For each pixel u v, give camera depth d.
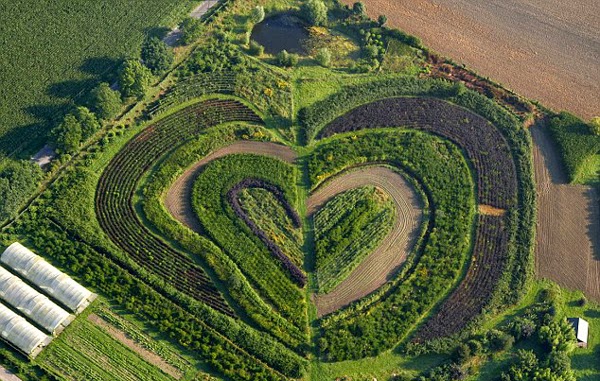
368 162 85.81
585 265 80.00
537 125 91.25
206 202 80.19
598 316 76.38
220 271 75.56
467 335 73.38
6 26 93.00
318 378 70.06
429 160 86.06
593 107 93.88
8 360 67.94
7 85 87.75
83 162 81.75
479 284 77.00
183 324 71.69
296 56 93.31
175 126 85.75
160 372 69.06
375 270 77.69
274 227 79.56
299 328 72.81
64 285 71.62
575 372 71.88
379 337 72.50
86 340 70.19
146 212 78.69
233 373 69.12
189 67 91.25
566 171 86.38
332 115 88.88
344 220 79.94
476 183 85.19
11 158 81.75
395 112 90.12
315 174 83.00
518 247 80.19
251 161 83.75
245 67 92.31
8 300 70.88
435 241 79.62
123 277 74.25
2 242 75.25
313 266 77.06
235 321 72.81
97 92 83.75
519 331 73.19
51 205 78.25
